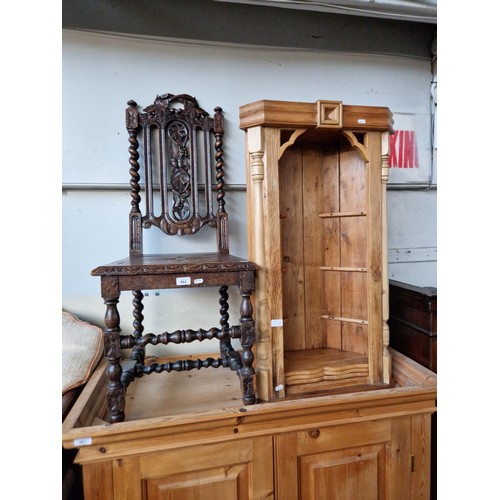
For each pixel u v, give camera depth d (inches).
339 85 56.3
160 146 48.4
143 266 32.1
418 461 37.9
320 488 35.9
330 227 48.9
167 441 32.4
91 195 49.4
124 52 49.1
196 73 51.3
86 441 30.3
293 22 53.9
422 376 40.4
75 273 49.5
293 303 49.3
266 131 37.4
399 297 50.6
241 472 34.3
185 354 52.9
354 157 45.0
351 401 35.4
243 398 35.2
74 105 48.2
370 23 56.7
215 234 52.8
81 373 40.6
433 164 60.5
